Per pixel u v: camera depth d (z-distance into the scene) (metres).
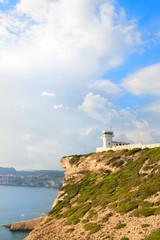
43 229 60.69
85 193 71.31
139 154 71.94
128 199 42.44
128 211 38.19
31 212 146.12
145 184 45.59
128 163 69.94
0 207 170.25
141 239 26.94
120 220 36.59
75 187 84.38
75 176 98.62
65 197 81.94
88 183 79.69
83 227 43.34
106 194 55.53
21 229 92.38
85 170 92.06
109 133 114.19
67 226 51.59
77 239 38.31
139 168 57.59
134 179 53.69
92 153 104.88
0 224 106.94
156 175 46.53
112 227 35.41
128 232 30.78
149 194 39.78
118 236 31.11
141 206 37.16
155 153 60.53
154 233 26.19
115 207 42.97
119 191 52.47
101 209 46.91
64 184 98.62
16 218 124.19
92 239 34.66
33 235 60.41
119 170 69.38
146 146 76.12
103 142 114.00
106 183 65.38
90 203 58.34
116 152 86.81
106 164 78.81
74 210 60.97
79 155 109.62
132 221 33.97
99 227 38.28
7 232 89.38
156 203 35.19
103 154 91.75
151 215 32.62
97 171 85.25
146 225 30.06
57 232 51.19
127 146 86.00
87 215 49.78
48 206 178.88
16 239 80.12
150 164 53.59
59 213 69.88
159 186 40.22
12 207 171.12
